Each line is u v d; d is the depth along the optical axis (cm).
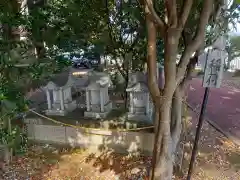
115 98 521
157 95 225
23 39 374
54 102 423
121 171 305
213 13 252
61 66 429
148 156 340
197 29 216
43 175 299
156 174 247
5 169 310
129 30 421
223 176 293
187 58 218
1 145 296
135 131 351
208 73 217
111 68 514
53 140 388
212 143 384
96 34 425
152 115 402
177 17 207
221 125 463
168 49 207
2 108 260
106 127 369
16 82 285
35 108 451
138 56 436
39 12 374
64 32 406
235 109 562
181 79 238
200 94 705
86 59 571
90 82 409
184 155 336
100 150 362
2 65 265
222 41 213
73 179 291
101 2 403
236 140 396
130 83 387
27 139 375
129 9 326
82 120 398
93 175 299
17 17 328
